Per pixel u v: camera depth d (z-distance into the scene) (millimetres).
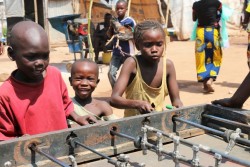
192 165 1700
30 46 2006
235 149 2133
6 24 16281
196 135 2367
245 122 2221
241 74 9203
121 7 6238
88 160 1953
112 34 6238
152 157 2029
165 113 2223
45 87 2264
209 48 7023
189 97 6914
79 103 3238
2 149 1681
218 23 7000
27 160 1753
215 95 7020
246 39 17375
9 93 2133
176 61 11672
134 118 2104
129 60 2947
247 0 11773
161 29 2838
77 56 13672
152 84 2975
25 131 2174
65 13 16719
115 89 2848
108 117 3275
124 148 2070
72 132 1891
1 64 11773
